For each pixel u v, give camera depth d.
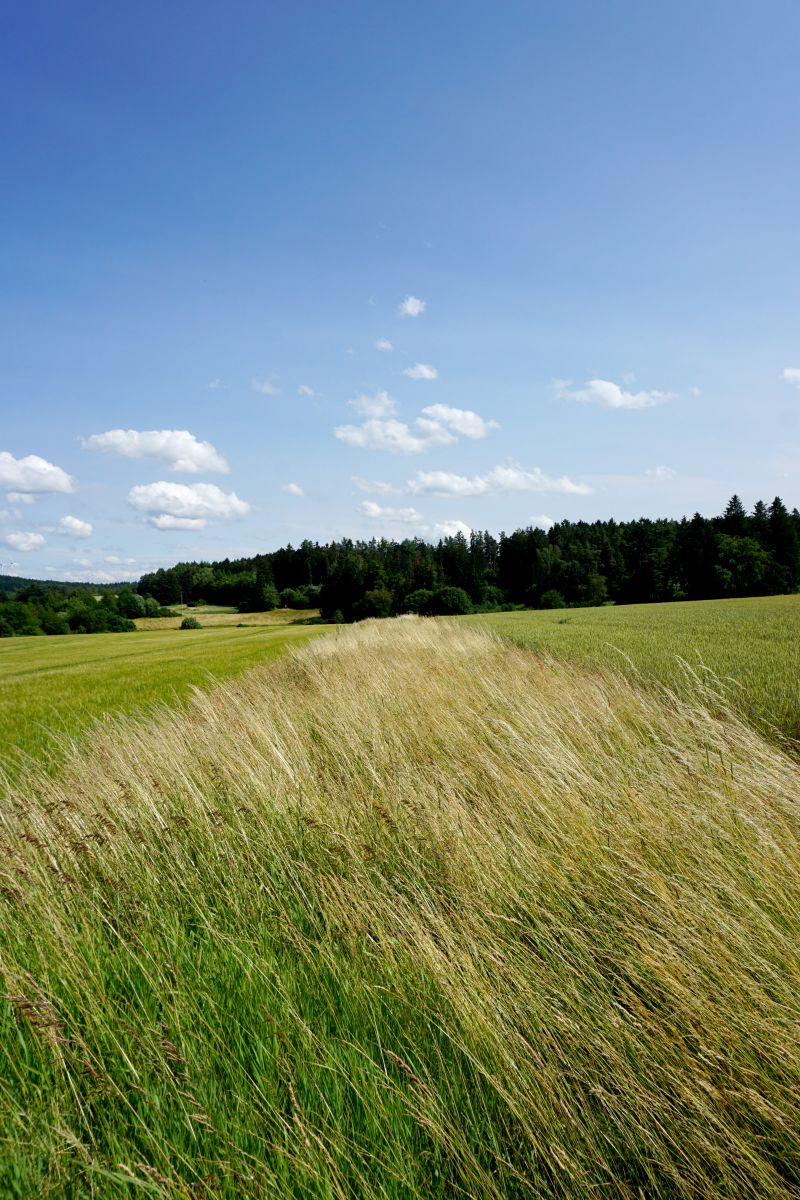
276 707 7.11
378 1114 1.82
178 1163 1.72
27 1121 1.84
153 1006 2.31
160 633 56.81
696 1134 1.75
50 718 10.77
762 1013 2.14
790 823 3.50
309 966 2.50
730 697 7.97
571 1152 1.74
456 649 13.56
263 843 3.62
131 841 3.64
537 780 4.24
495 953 2.47
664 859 3.21
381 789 4.26
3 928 2.76
